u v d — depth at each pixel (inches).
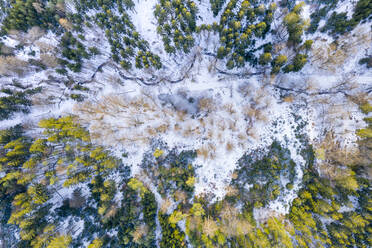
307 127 1360.7
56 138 1286.9
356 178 1181.1
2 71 1382.9
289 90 1390.3
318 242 1176.8
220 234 1162.0
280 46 1357.0
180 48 1391.5
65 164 1306.6
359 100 1293.1
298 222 1203.9
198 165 1392.7
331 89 1344.7
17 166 1253.1
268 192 1298.0
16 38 1419.8
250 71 1418.6
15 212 1144.8
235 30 1310.3
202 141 1424.7
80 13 1435.8
